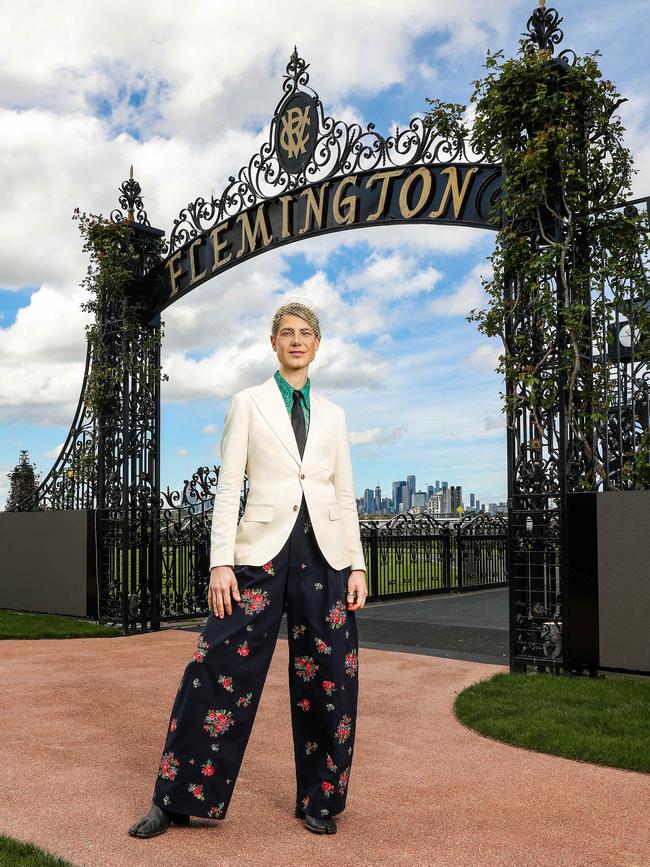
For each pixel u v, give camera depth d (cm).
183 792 269
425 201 665
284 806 306
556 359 577
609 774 355
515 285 602
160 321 921
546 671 602
